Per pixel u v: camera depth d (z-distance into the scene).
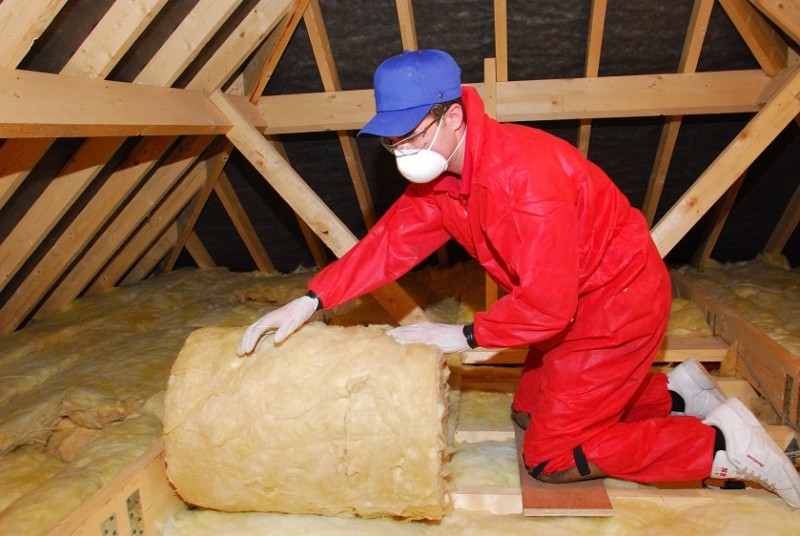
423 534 1.59
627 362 1.60
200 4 2.03
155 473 1.65
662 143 3.02
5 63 1.52
